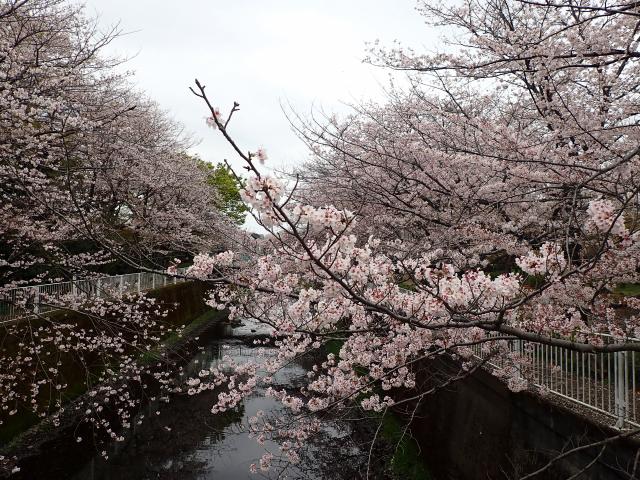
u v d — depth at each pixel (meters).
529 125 7.00
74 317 10.71
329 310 3.67
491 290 3.06
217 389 12.80
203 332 20.38
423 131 6.91
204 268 3.73
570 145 6.15
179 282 20.84
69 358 10.40
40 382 8.41
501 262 8.53
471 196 6.30
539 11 5.98
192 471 8.52
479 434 6.37
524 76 6.29
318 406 4.57
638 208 4.01
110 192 12.52
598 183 4.76
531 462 5.01
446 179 6.73
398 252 7.03
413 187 7.02
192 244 17.78
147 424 10.53
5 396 8.27
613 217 2.66
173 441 9.75
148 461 8.86
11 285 8.97
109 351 12.09
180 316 20.23
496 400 6.02
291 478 7.90
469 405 6.89
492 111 8.38
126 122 10.59
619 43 4.94
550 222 6.02
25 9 7.71
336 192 8.33
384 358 4.64
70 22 9.95
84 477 8.12
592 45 4.92
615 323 4.44
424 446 8.29
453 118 6.07
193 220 16.62
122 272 16.94
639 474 3.56
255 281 3.82
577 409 4.55
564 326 4.17
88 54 8.55
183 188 17.44
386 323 4.46
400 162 6.83
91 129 7.72
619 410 4.08
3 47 6.83
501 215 6.68
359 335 4.89
